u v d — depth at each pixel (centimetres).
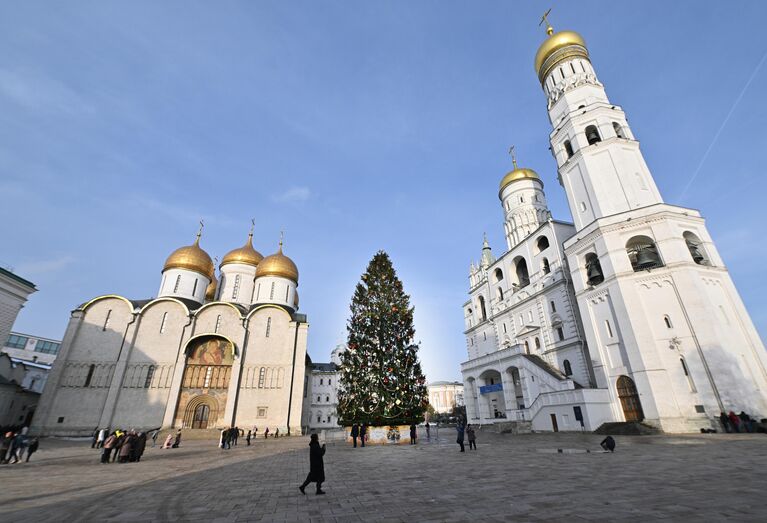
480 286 5556
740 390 2333
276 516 777
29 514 829
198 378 4344
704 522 605
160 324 4519
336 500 915
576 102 3800
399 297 2942
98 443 2889
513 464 1416
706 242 2870
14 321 3553
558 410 3105
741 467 1098
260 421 4244
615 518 655
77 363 4238
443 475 1225
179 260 5088
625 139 3419
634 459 1377
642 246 3008
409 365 2725
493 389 4081
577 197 3522
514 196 5500
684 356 2525
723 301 2683
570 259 3369
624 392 2788
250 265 5791
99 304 4522
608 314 2952
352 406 2619
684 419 2416
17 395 4472
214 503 916
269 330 4706
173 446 2959
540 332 4062
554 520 663
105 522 758
